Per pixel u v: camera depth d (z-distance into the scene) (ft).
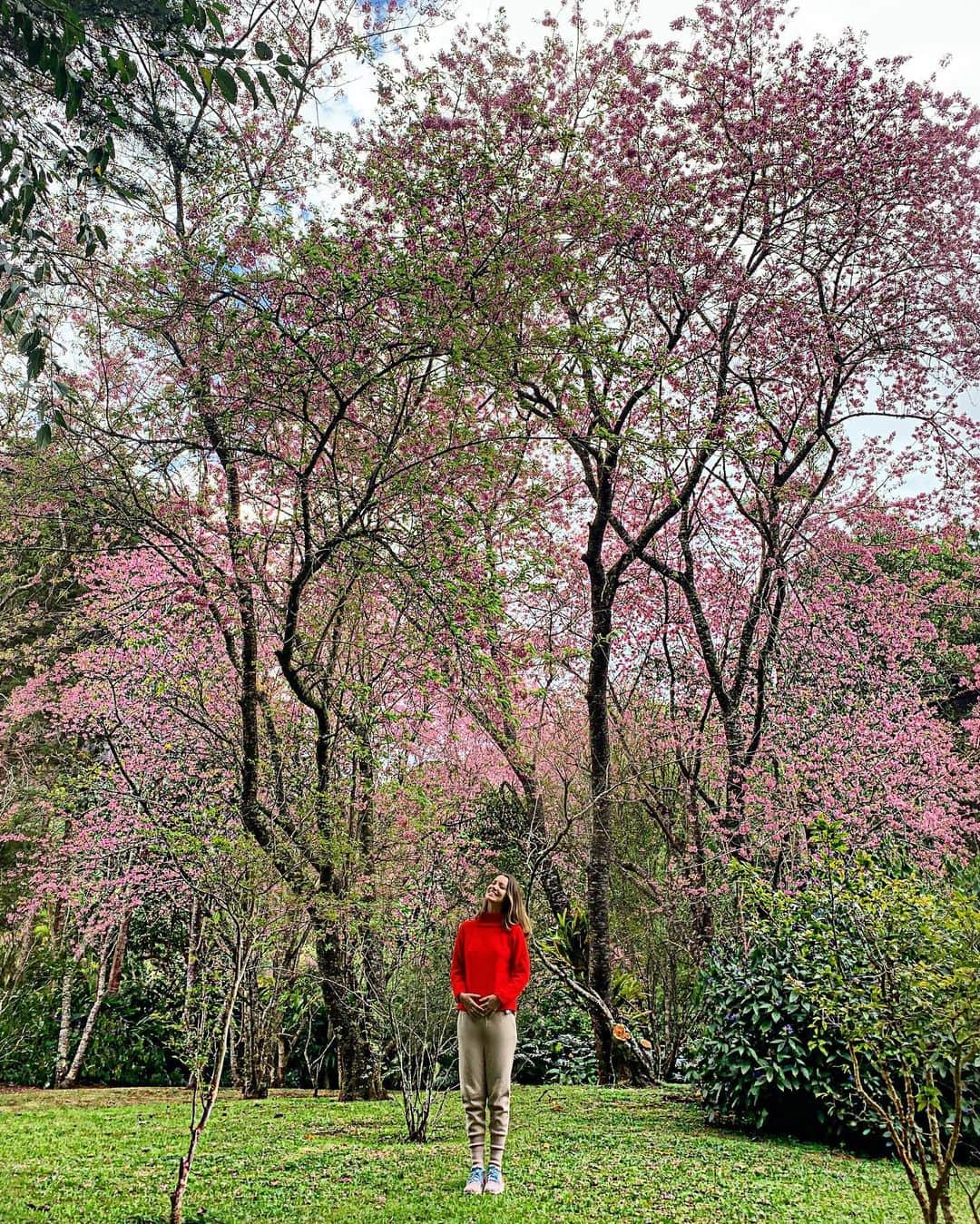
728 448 30.55
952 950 11.87
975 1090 18.15
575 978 35.68
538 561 24.44
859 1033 12.63
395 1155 19.22
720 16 35.63
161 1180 17.07
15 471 27.48
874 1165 18.67
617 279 33.37
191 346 25.11
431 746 37.06
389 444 25.25
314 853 22.90
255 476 30.73
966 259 36.19
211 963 17.20
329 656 31.19
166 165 17.94
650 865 40.57
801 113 34.94
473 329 24.30
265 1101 31.32
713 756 39.24
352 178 30.55
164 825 23.13
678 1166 17.87
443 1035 22.59
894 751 36.17
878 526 42.50
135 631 32.50
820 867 14.85
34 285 11.82
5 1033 39.22
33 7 10.34
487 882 30.40
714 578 41.96
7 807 40.42
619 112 34.71
